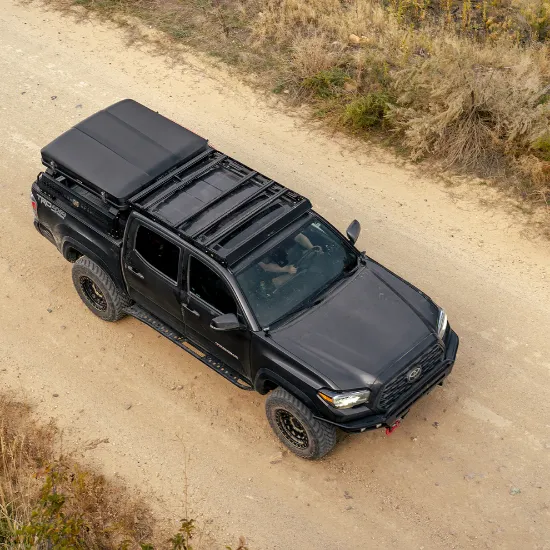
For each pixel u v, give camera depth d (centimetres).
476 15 1470
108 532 736
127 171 845
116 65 1395
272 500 765
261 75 1354
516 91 1169
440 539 724
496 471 777
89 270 897
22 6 1562
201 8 1522
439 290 974
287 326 759
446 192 1117
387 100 1225
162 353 920
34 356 921
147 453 812
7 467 793
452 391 854
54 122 1266
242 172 851
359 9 1430
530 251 1021
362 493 766
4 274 1025
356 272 819
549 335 911
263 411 849
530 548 712
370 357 730
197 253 770
